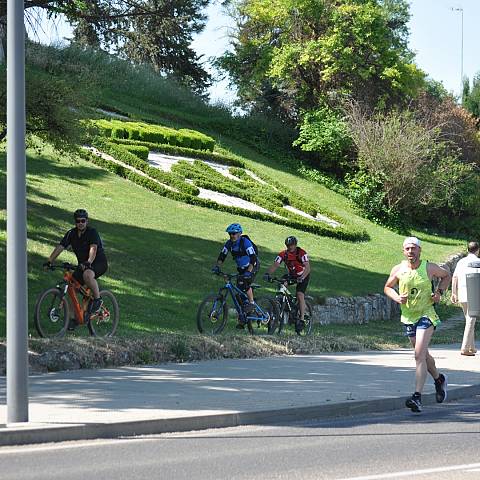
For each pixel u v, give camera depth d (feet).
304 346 104.73
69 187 189.47
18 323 53.83
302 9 306.35
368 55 305.32
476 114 435.12
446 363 94.94
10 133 54.49
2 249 132.46
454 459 47.85
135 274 139.95
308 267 116.98
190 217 196.03
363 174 277.64
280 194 242.99
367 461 47.06
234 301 108.68
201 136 261.44
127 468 44.55
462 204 296.10
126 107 275.59
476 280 102.83
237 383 73.97
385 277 191.93
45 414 56.65
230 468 44.91
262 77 317.83
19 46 54.54
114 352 85.30
